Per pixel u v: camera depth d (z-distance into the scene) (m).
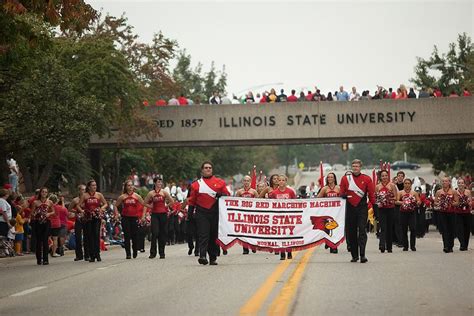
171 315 11.52
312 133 50.44
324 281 15.14
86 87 40.19
